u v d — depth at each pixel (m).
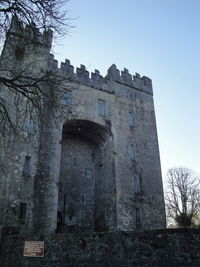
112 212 25.39
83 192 28.52
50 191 21.53
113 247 10.07
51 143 23.36
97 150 30.73
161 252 9.09
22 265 11.80
